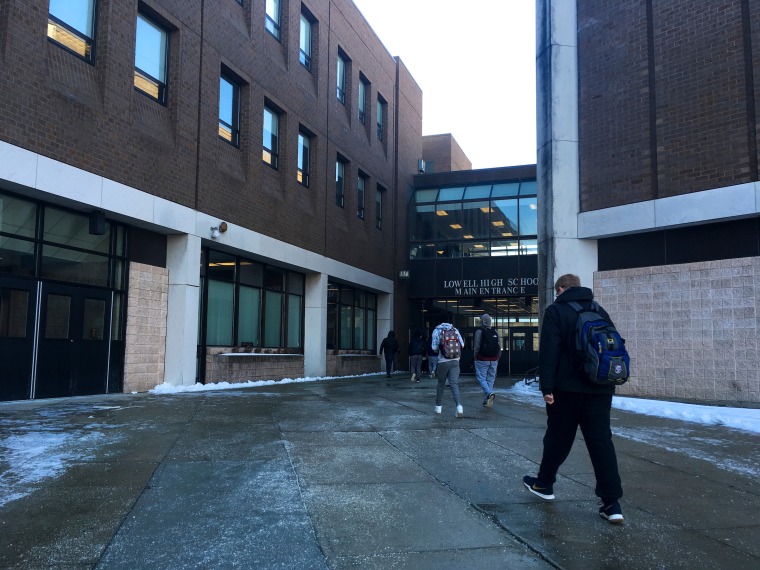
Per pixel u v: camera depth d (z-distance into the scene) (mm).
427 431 8211
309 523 4309
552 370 4523
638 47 14273
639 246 14344
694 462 6586
